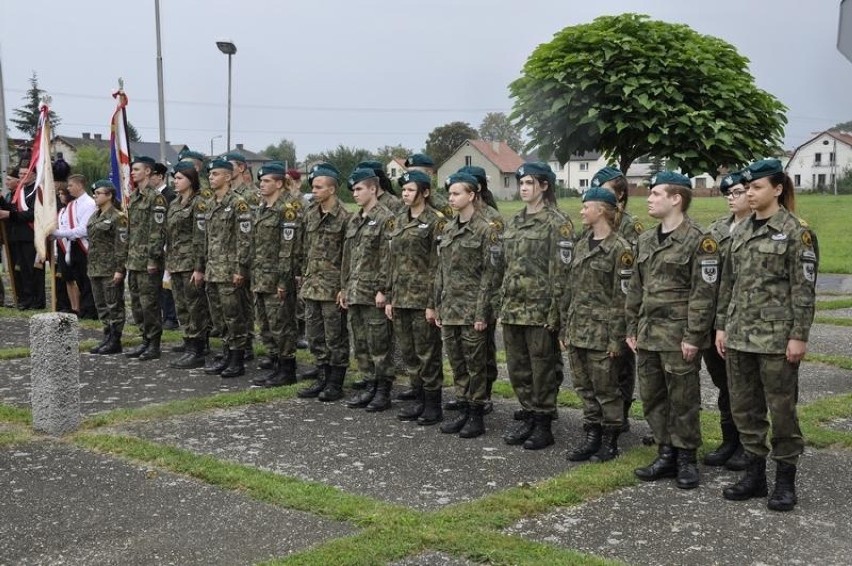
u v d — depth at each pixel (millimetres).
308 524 4523
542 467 5574
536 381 5969
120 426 6512
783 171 4848
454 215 6441
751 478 4957
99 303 9555
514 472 5457
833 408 6898
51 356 6207
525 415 6391
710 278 5047
